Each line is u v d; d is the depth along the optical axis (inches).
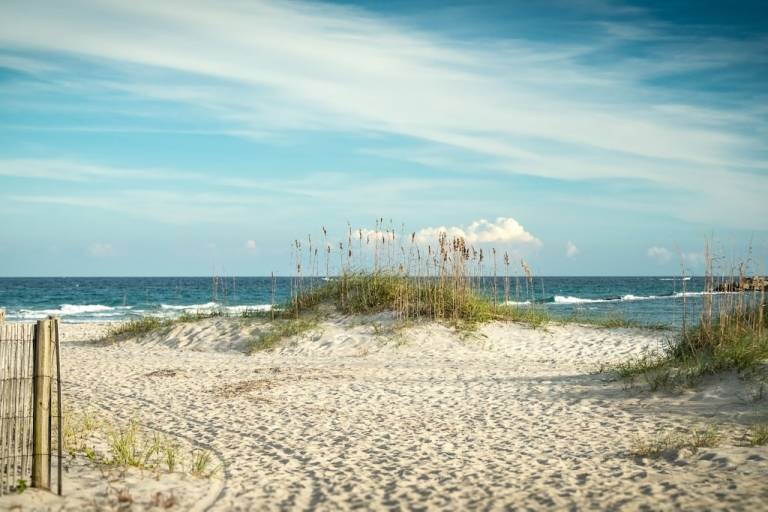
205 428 364.5
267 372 563.8
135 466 277.7
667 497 226.1
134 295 2576.3
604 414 372.5
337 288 836.6
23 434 233.1
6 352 231.3
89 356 704.4
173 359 671.8
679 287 3260.3
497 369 562.9
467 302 778.8
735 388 385.1
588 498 231.1
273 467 288.8
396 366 589.6
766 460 255.6
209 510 233.6
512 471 270.7
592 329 796.0
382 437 338.0
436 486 254.5
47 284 4023.1
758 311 473.4
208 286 3533.5
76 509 221.8
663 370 442.3
